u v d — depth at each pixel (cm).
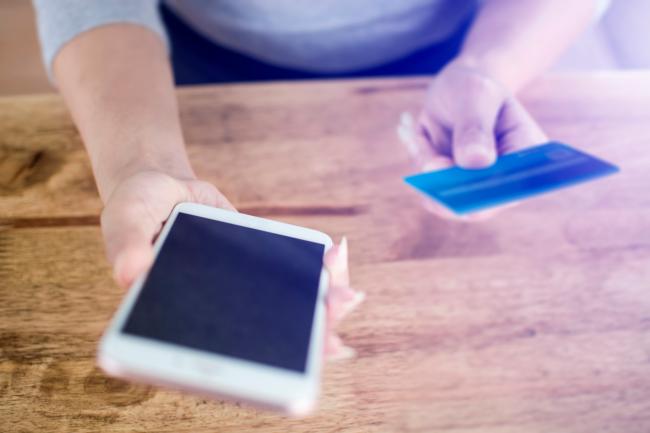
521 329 59
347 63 114
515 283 64
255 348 36
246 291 41
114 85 65
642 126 86
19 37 181
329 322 45
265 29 102
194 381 34
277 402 34
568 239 70
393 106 88
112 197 43
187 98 85
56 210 67
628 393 54
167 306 37
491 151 58
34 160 74
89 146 60
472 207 47
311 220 69
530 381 54
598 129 85
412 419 50
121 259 37
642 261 68
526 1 87
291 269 45
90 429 46
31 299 57
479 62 79
